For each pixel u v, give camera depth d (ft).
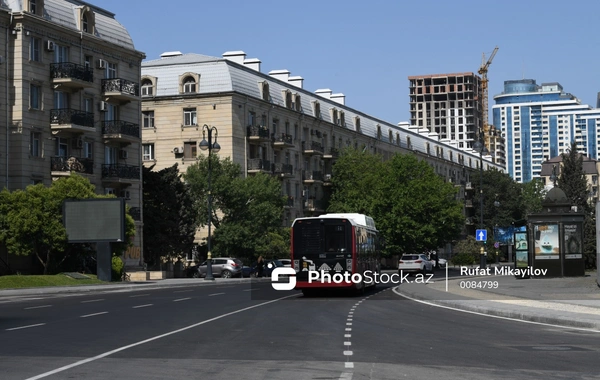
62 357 45.16
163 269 231.30
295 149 291.38
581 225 150.00
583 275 149.79
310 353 46.96
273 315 77.51
